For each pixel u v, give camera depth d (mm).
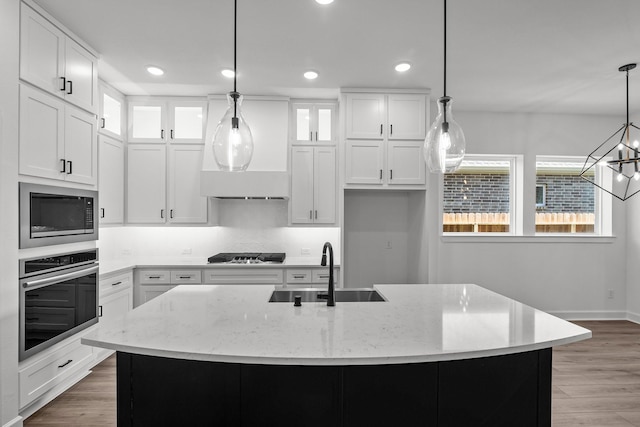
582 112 4812
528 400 1687
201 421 1592
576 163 5043
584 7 2432
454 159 1955
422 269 4215
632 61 3279
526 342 1501
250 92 4113
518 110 4738
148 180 4219
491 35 2820
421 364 1599
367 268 4730
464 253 4762
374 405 1579
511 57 3209
